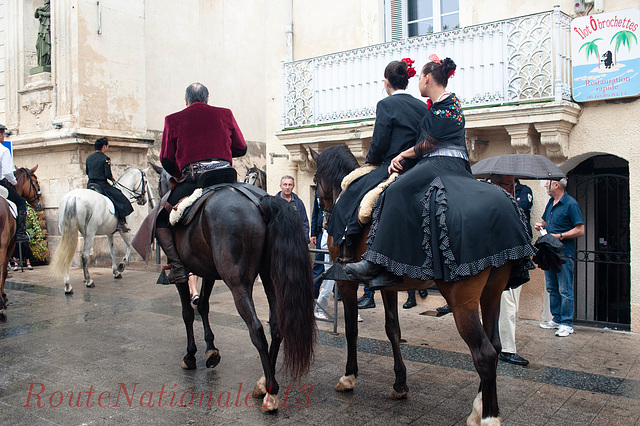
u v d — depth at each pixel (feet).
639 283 21.72
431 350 18.89
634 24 21.39
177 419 13.00
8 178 25.45
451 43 24.85
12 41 47.55
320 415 13.17
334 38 30.99
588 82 22.49
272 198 13.55
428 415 13.15
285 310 12.64
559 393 14.67
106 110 44.75
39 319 23.80
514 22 23.15
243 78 58.39
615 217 25.20
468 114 23.84
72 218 30.40
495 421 10.64
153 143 47.60
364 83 27.53
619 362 17.66
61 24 43.68
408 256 11.27
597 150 22.68
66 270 30.27
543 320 23.76
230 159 15.75
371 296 25.64
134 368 16.94
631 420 12.82
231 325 22.68
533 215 24.38
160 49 49.75
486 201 10.80
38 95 45.47
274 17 33.19
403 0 29.17
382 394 14.58
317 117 29.27
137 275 37.47
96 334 21.17
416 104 13.52
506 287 12.48
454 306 11.02
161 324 22.82
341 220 13.53
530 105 22.35
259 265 13.89
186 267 15.97
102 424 12.72
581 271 25.85
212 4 54.85
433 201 11.15
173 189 15.88
